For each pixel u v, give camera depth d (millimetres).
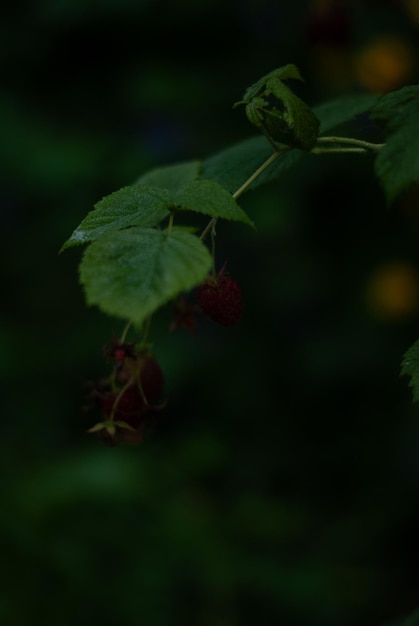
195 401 6133
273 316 6016
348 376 5723
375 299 5555
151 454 4973
